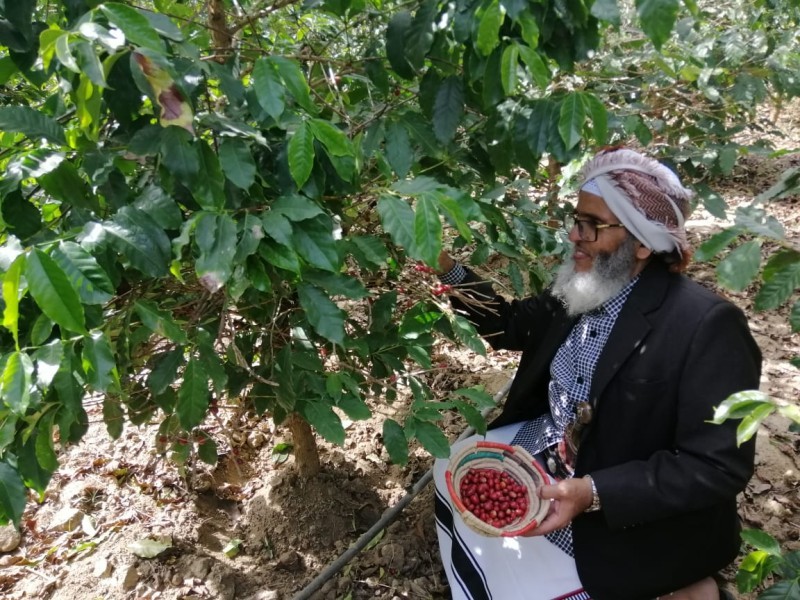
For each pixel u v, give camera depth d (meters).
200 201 1.01
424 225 0.99
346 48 1.89
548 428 1.78
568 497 1.40
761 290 1.07
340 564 1.94
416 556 2.04
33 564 2.03
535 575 1.60
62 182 1.00
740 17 2.93
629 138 2.59
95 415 2.61
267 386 1.58
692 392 1.37
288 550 2.06
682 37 2.42
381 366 1.62
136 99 1.05
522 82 1.49
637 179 1.39
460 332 1.46
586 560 1.53
